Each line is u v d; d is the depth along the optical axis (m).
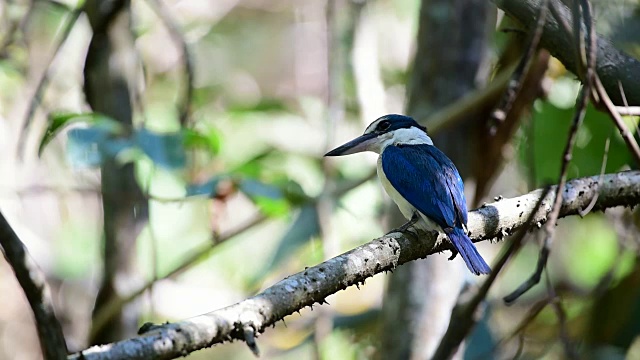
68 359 4.30
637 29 8.62
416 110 10.15
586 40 7.06
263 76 17.36
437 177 8.27
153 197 8.75
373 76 13.07
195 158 10.26
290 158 13.12
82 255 14.37
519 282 13.64
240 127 14.07
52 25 13.09
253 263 14.66
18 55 11.51
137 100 9.77
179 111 10.05
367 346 12.02
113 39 9.50
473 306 7.53
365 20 13.05
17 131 13.15
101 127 8.19
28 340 14.88
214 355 14.93
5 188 12.13
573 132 6.17
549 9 6.54
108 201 9.55
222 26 17.11
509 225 7.29
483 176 10.01
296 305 5.45
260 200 9.46
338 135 12.38
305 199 10.55
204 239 13.71
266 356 13.02
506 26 9.53
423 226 7.46
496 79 9.20
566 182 7.40
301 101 14.85
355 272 6.02
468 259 7.00
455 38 9.93
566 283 13.07
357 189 12.46
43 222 14.19
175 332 4.68
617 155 9.69
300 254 12.75
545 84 9.96
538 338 12.14
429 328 10.03
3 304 14.89
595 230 13.66
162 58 15.20
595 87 6.53
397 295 10.20
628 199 7.57
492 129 7.48
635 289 10.62
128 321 9.55
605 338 10.79
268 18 17.45
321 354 11.33
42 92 9.51
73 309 14.28
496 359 10.58
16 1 11.57
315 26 16.22
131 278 9.55
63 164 13.51
